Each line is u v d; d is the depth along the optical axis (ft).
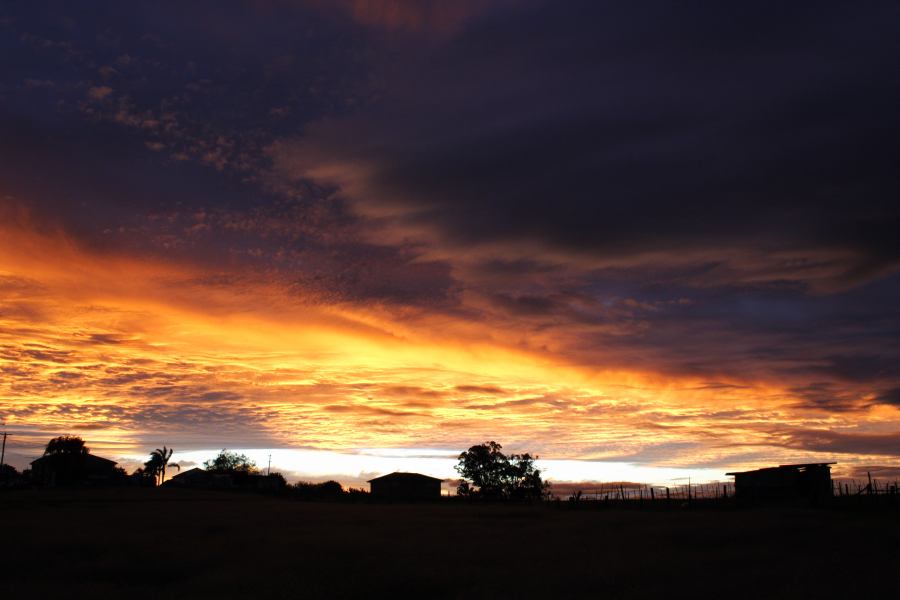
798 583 56.08
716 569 64.23
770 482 172.24
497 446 277.64
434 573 61.72
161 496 241.55
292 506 191.62
